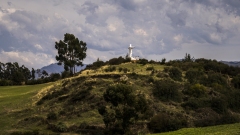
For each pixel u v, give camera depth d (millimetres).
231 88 58562
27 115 45531
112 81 52281
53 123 41031
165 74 56812
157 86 49094
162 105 45219
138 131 37688
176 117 41812
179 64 71625
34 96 54781
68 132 38375
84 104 45938
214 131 31078
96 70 63156
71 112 44031
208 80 58344
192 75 59688
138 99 37906
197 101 47281
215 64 72062
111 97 36406
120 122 36344
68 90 52875
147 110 40688
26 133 37156
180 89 52188
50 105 48312
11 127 41406
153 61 73688
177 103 47156
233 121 40688
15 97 56500
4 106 50688
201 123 39812
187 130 33594
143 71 60062
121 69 59156
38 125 41500
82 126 38812
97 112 43094
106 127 36875
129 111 35906
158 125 37938
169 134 32531
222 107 46625
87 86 51625
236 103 51000
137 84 51156
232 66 73625
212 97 49531
